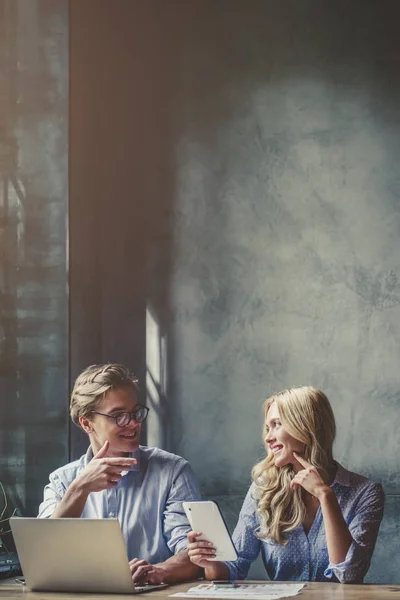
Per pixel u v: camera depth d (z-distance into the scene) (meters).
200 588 3.24
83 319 6.28
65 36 6.18
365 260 6.48
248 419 6.43
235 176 6.59
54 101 6.12
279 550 3.74
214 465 6.41
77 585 3.20
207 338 6.50
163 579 3.38
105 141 6.53
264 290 6.51
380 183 6.54
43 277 5.99
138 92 6.61
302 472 3.61
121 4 6.65
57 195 6.08
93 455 3.90
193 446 6.43
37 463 5.79
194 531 3.32
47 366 5.91
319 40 6.65
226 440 6.42
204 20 6.68
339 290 6.48
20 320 5.92
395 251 6.47
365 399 6.38
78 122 6.48
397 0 6.63
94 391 3.74
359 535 3.70
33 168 6.06
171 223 6.55
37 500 5.74
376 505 3.78
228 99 6.65
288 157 6.59
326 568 3.67
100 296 6.39
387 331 6.43
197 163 6.60
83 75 6.54
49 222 6.04
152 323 6.48
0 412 5.82
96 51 6.59
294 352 6.46
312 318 6.47
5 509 5.69
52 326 5.96
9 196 6.00
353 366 6.42
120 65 6.61
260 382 6.45
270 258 6.53
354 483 3.82
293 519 3.71
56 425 5.84
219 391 6.46
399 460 6.30
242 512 3.89
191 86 6.64
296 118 6.61
